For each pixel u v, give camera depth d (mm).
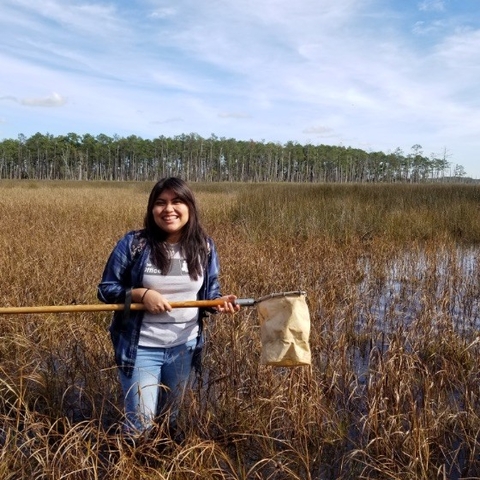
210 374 3938
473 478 2828
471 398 3607
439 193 15984
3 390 3670
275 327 2668
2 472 2744
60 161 89688
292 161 97062
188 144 92500
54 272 6543
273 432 3371
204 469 2834
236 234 11117
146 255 2922
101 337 4500
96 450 2949
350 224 11656
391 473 2850
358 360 4707
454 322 5762
